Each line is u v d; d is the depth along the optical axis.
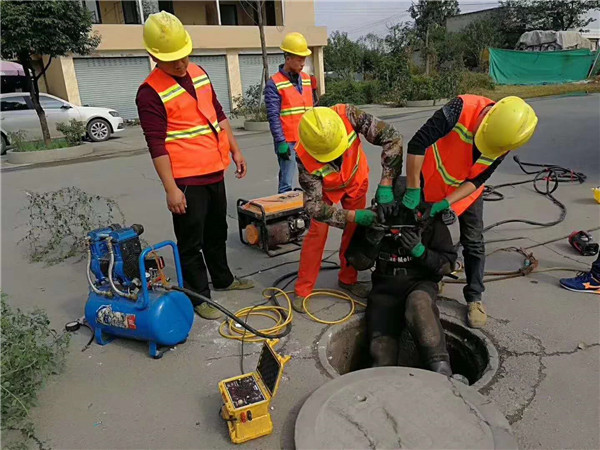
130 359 3.00
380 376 2.50
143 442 2.33
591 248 4.09
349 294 3.69
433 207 2.76
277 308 3.49
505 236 4.60
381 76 22.17
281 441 2.29
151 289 3.02
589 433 2.24
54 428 2.44
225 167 3.44
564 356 2.79
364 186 3.34
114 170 9.20
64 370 2.90
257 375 2.45
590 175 6.63
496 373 2.67
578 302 3.37
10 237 5.49
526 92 21.34
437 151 2.88
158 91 3.04
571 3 35.94
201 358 2.98
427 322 2.79
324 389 2.42
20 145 11.19
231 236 5.13
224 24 23.19
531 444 2.19
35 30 10.61
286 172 5.36
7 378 2.39
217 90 20.48
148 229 5.43
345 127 3.06
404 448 2.03
